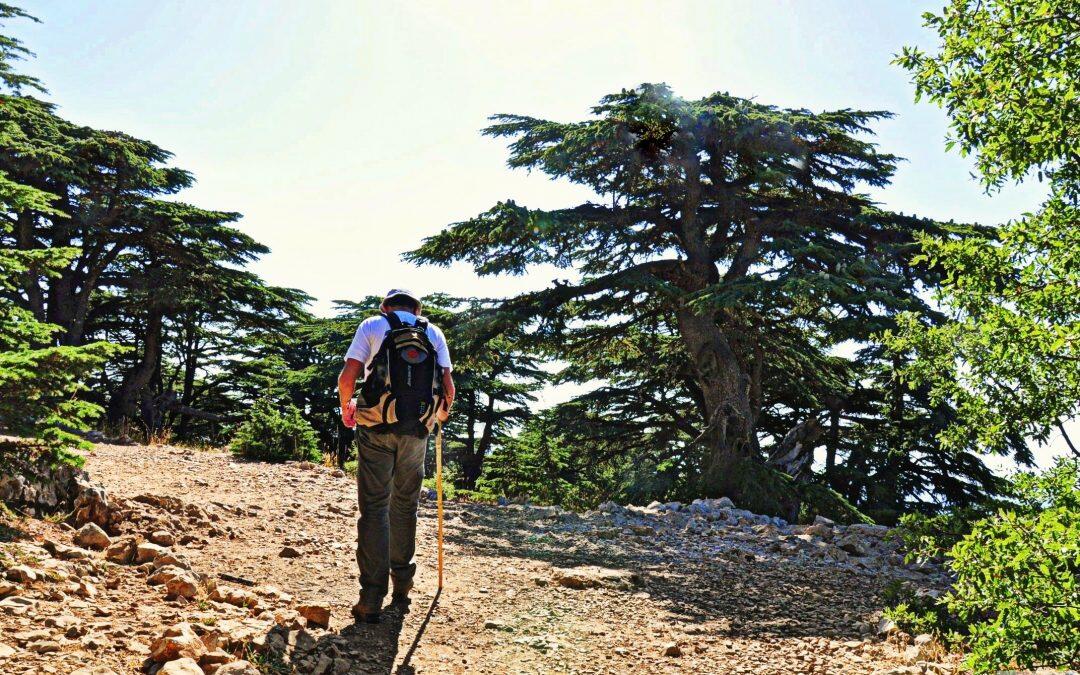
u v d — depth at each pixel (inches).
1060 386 184.1
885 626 208.8
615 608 215.3
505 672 152.3
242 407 1375.5
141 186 1099.3
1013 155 179.9
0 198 238.1
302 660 134.7
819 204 766.5
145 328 1284.4
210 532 242.1
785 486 655.8
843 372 858.8
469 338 747.4
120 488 304.8
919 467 880.9
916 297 645.3
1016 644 155.6
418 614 182.9
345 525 301.6
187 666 112.7
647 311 830.5
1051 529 155.9
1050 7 170.7
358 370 166.1
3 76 1029.8
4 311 227.1
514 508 439.5
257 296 1178.6
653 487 693.9
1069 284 176.4
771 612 228.8
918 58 194.9
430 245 732.0
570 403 1013.8
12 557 156.8
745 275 704.4
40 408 201.0
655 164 723.4
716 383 726.5
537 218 660.7
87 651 117.6
